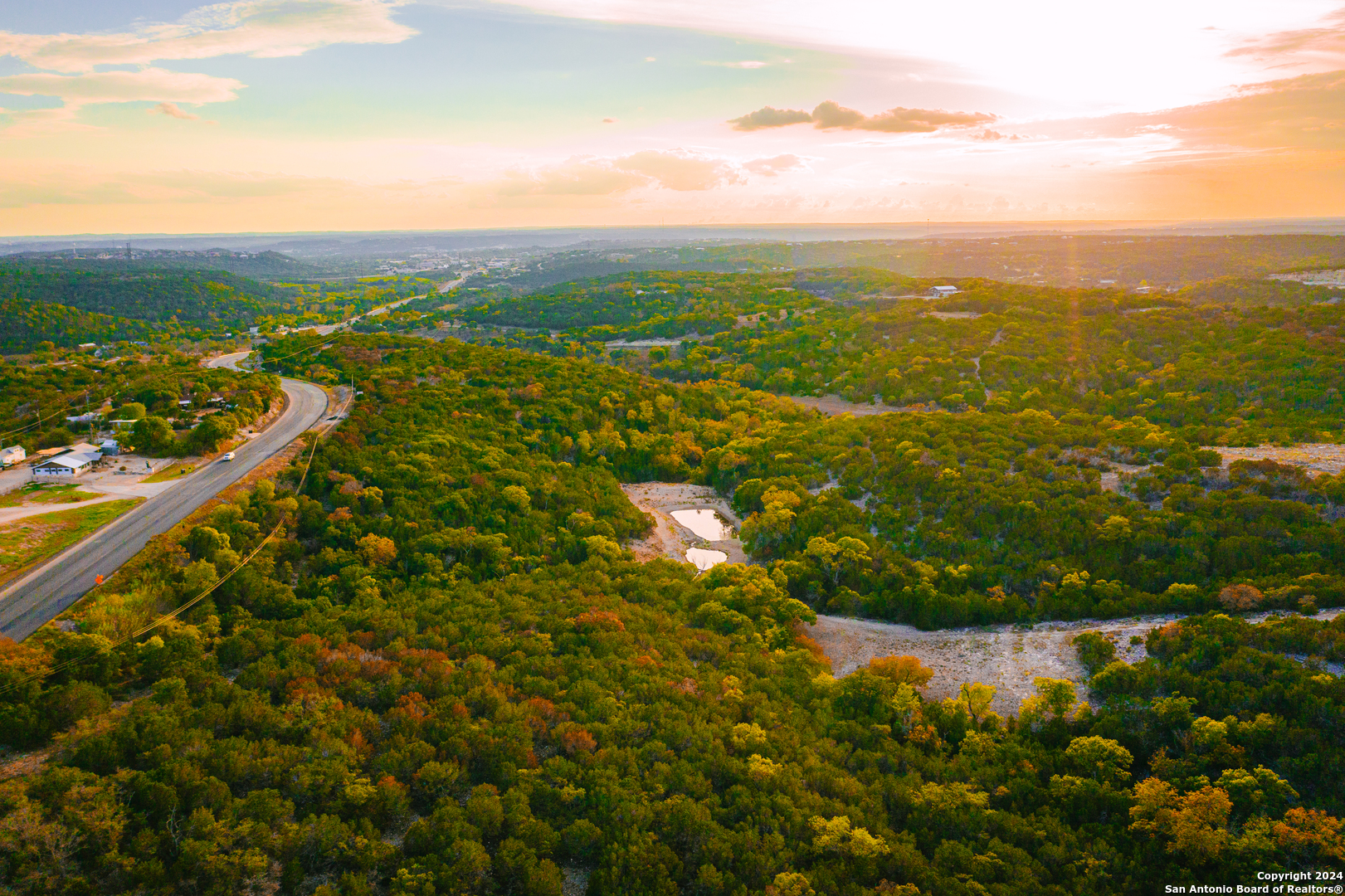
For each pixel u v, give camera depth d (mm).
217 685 55312
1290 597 73500
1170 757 57844
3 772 45562
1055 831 50781
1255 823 47969
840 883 45031
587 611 77125
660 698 61156
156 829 42375
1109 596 81688
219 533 76750
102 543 75000
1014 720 64188
